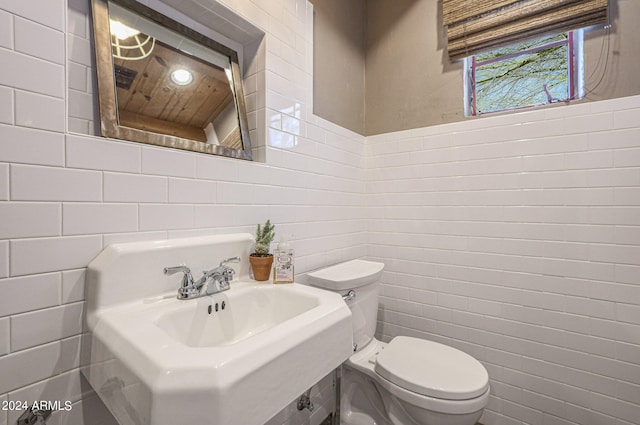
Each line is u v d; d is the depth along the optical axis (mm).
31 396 642
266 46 1221
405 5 1831
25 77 639
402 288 1797
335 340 741
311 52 1468
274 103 1254
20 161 628
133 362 521
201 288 863
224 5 1051
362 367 1298
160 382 460
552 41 1445
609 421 1249
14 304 619
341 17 1770
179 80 1016
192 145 993
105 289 712
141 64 917
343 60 1778
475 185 1568
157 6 991
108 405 593
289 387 599
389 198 1853
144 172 834
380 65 1916
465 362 1190
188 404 459
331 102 1670
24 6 643
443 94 1686
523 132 1444
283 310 951
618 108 1253
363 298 1396
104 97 807
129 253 756
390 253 1845
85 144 725
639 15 1235
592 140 1297
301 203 1406
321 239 1539
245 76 1267
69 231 696
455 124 1634
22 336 629
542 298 1397
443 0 1649
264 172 1208
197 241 918
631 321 1219
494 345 1511
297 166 1382
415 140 1766
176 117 980
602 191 1275
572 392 1326
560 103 1381
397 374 1109
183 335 770
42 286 656
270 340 582
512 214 1469
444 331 1655
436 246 1686
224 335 874
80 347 709
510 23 1470
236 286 977
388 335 1839
